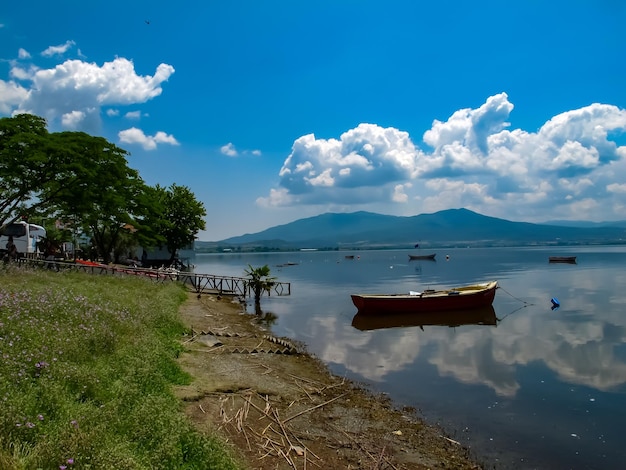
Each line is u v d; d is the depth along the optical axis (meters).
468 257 144.75
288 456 8.20
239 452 7.86
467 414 11.34
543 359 16.95
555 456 9.20
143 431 6.47
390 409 11.48
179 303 26.06
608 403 12.23
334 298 37.34
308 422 10.04
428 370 15.34
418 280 56.69
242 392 11.08
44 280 19.97
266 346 17.55
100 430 5.91
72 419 6.21
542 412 11.56
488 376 14.69
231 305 31.81
